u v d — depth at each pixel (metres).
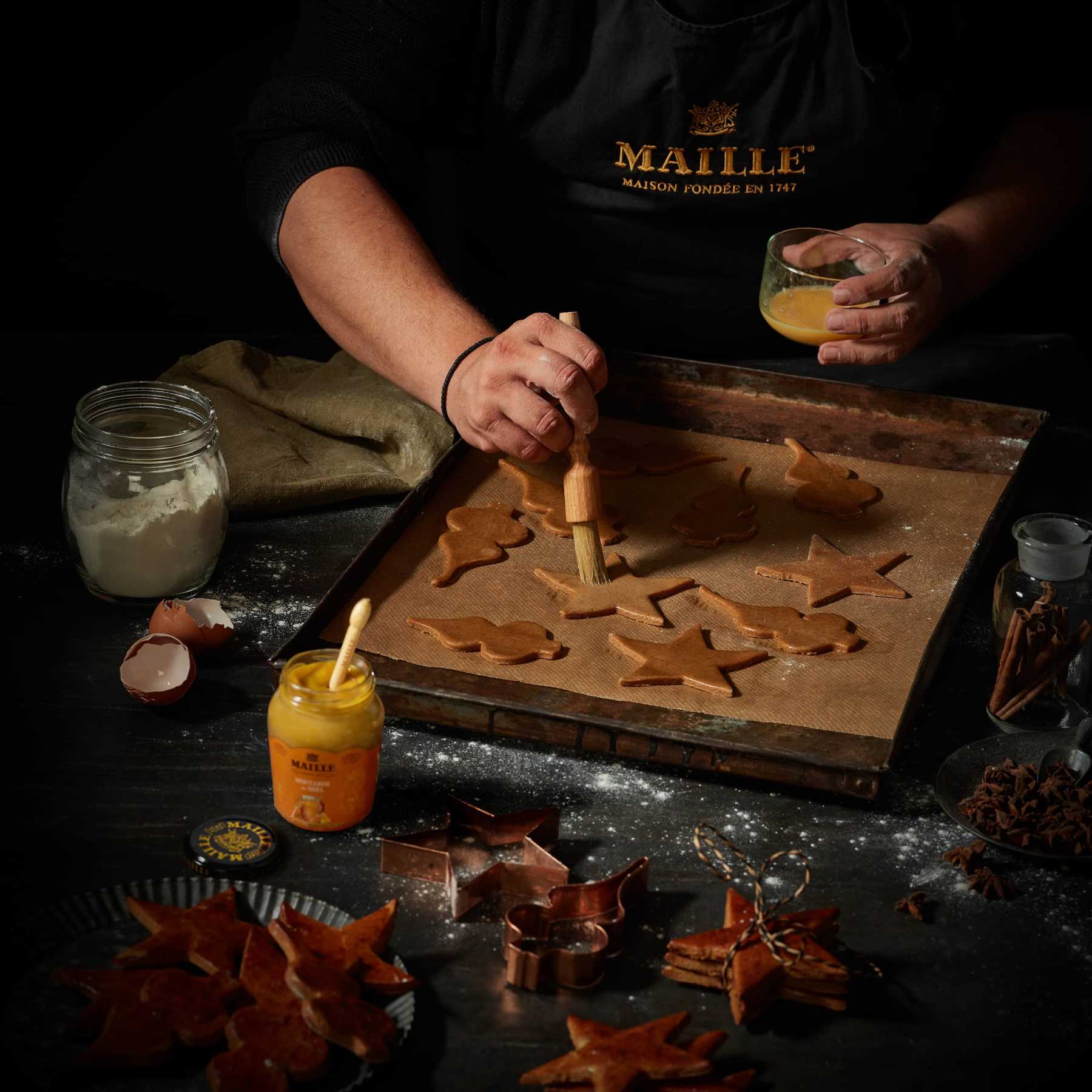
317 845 1.08
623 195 1.58
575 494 1.28
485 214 1.65
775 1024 0.98
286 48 2.69
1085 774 1.13
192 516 1.25
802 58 1.52
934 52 1.56
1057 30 1.64
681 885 1.06
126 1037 0.92
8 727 1.15
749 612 1.27
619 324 1.66
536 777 1.13
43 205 2.56
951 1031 0.98
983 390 1.61
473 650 1.22
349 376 1.52
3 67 2.55
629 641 1.23
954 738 1.18
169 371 1.51
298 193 1.47
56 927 0.99
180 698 1.18
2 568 1.30
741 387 1.54
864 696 1.19
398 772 1.13
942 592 1.32
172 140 2.62
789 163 1.56
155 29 2.61
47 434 1.46
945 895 1.06
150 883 1.01
